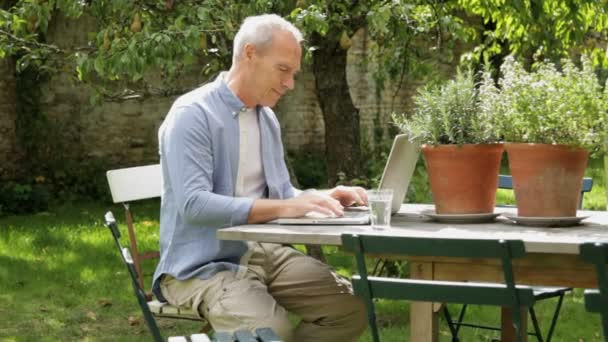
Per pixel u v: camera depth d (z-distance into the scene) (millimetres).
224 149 3717
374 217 3309
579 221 3385
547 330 5910
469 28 8398
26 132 12922
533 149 3361
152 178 4672
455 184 3523
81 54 5746
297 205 3496
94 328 6145
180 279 3646
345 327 3746
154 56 5363
